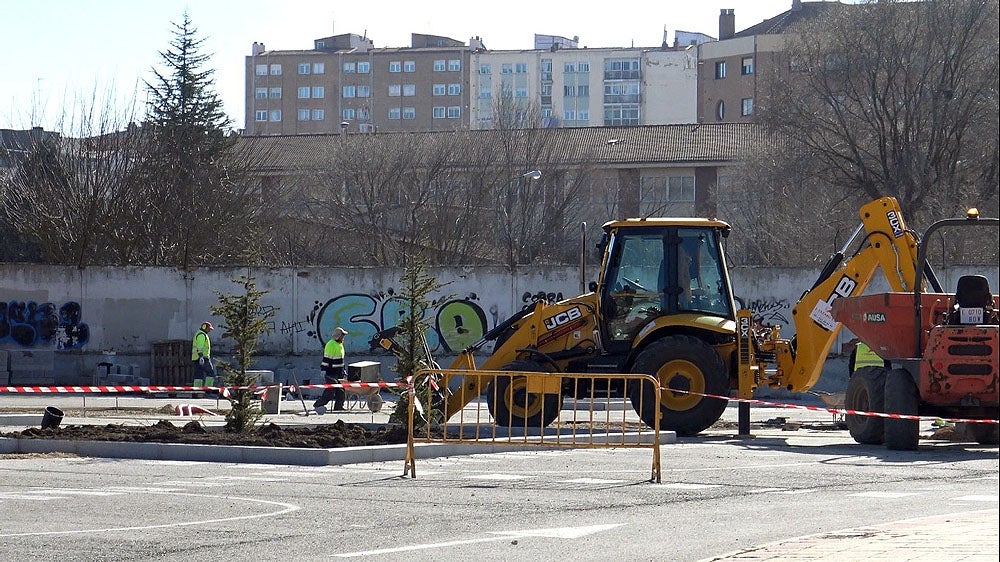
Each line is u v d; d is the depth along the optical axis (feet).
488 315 111.55
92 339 115.85
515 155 183.21
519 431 60.85
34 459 50.08
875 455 53.26
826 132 160.66
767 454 53.47
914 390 56.29
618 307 67.77
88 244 142.41
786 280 108.58
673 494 39.22
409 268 62.64
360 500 37.68
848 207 158.30
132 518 33.88
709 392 64.69
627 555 27.68
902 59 155.84
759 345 68.64
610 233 69.31
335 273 114.21
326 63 463.83
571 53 442.91
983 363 54.90
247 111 469.16
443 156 180.45
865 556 25.11
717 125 253.24
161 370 113.29
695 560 26.91
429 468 47.47
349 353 113.70
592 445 51.85
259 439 52.75
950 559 24.35
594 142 249.55
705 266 68.13
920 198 150.82
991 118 149.18
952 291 105.50
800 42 162.30
